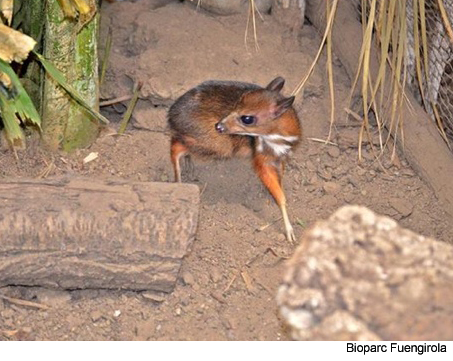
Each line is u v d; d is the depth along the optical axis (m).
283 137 2.75
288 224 2.78
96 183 2.65
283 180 2.91
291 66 3.01
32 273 2.62
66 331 2.64
